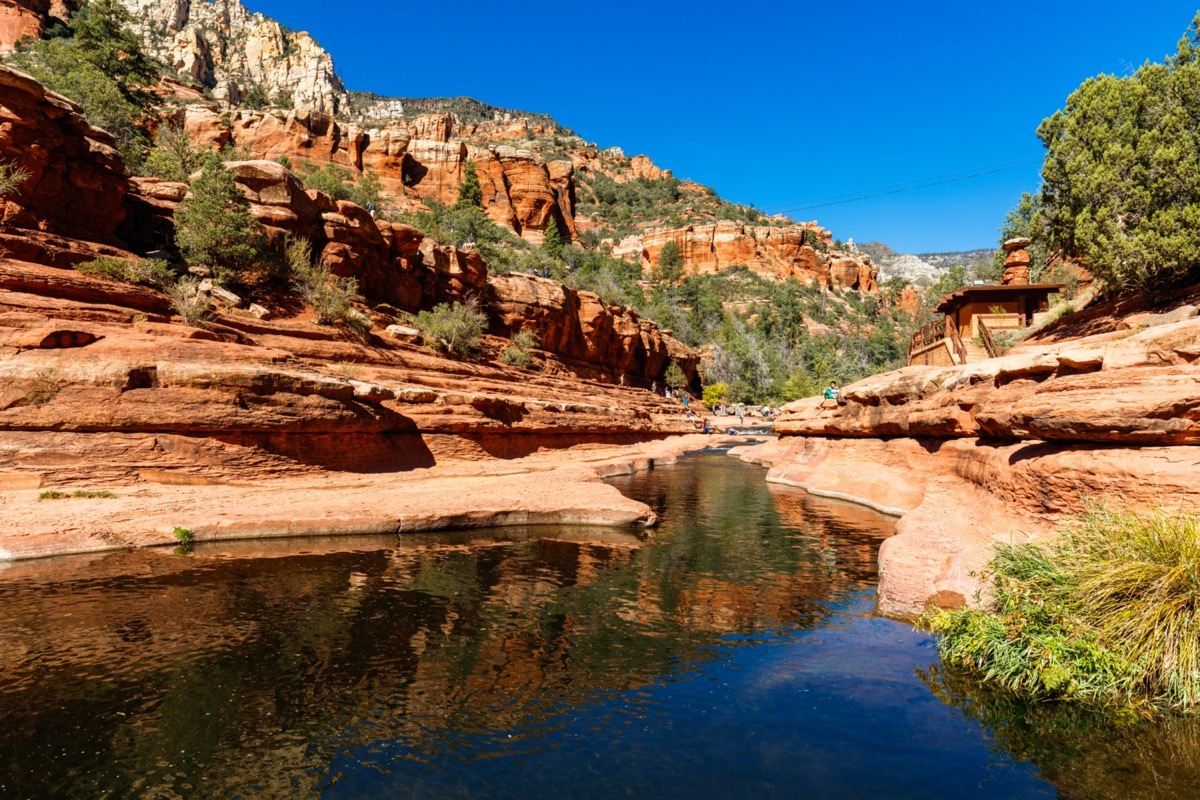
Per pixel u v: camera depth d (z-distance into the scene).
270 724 5.69
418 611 8.88
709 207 184.88
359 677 6.72
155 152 36.25
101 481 14.27
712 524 16.09
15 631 7.64
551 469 24.95
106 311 17.81
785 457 29.47
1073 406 9.03
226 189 26.56
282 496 15.44
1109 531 6.93
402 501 15.38
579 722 5.81
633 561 12.06
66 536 11.11
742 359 92.56
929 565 9.71
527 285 48.78
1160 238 19.05
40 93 20.20
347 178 87.44
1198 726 5.43
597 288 68.06
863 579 10.88
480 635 8.04
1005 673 6.42
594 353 57.56
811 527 15.73
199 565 10.70
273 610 8.70
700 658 7.36
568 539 13.88
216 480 15.95
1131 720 5.61
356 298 31.47
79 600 8.76
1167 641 5.86
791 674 6.86
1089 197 21.97
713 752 5.27
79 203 21.77
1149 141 20.58
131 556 11.09
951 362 24.67
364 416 20.11
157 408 15.57
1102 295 24.59
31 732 5.43
